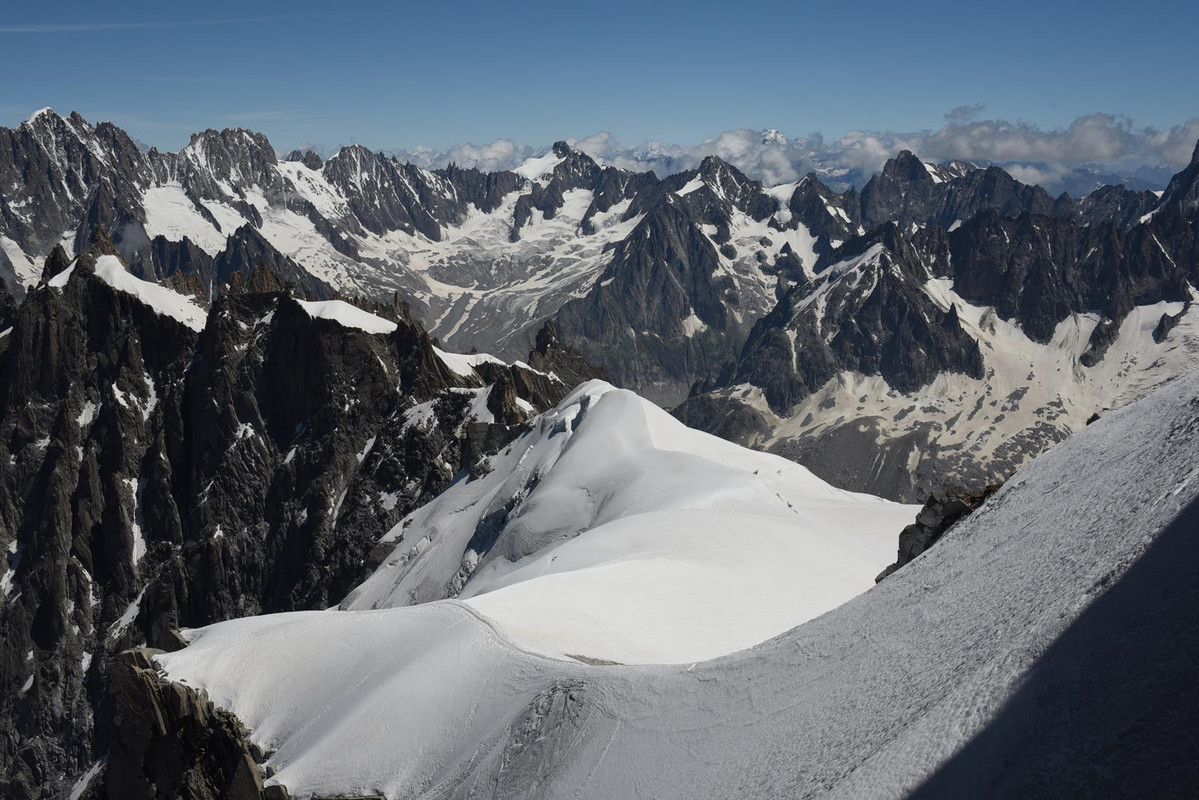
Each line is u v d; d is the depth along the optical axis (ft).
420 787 229.04
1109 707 94.17
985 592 145.79
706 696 187.01
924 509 233.35
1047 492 166.81
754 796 141.69
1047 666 108.06
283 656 288.92
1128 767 86.17
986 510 186.29
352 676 274.57
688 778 164.45
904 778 111.65
